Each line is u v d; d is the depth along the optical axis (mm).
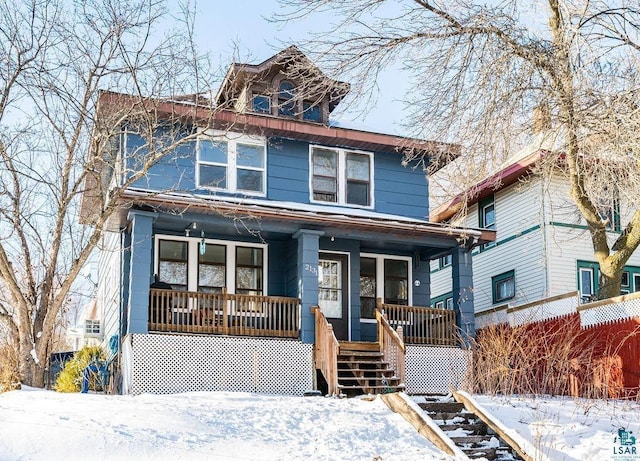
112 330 22109
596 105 14281
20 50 16500
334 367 16875
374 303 21547
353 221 18734
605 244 19625
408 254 22266
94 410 10656
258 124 20453
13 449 8570
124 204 16766
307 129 21062
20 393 13328
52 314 16344
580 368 17328
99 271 28109
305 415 11383
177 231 19375
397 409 11766
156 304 17156
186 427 10102
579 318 18938
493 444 10977
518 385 15258
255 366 17594
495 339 16906
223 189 20094
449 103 15242
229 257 19891
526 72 15008
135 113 17062
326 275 20672
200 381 17016
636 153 13367
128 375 16797
